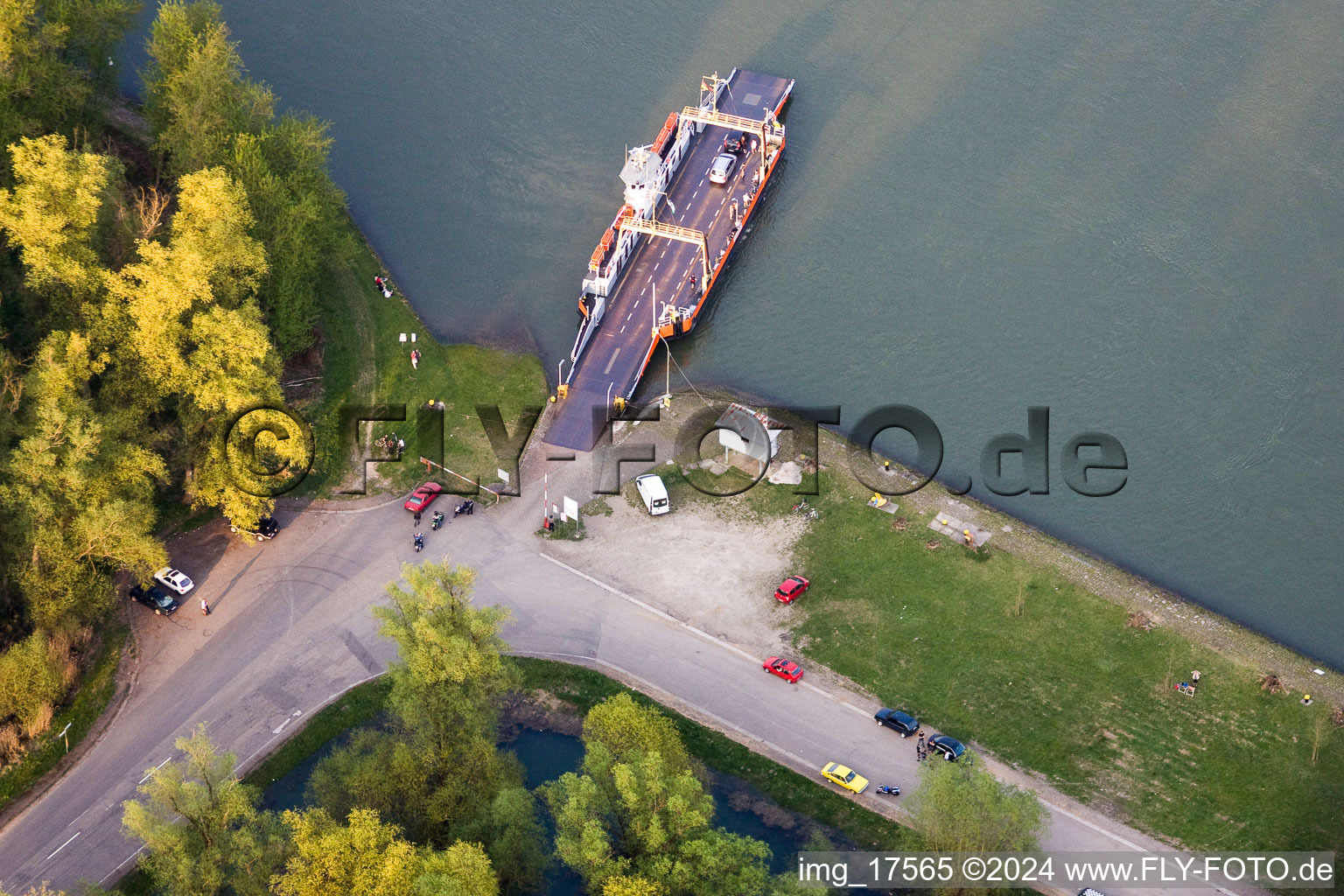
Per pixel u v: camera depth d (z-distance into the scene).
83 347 140.50
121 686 142.00
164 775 116.75
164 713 140.00
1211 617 152.75
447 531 161.12
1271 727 139.38
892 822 132.62
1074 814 132.62
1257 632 154.75
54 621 140.75
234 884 117.06
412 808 127.25
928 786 122.12
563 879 129.38
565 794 123.31
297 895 114.38
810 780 136.25
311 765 138.00
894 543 159.75
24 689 134.00
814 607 153.00
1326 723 139.50
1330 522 166.88
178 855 116.38
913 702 143.25
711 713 142.50
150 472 147.75
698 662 147.62
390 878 111.81
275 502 162.75
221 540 157.88
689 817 116.75
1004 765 137.00
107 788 133.00
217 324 145.25
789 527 162.25
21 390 139.38
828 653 148.25
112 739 137.25
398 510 163.38
